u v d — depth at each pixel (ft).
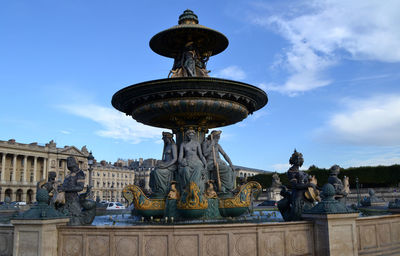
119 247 18.10
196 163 29.84
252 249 18.02
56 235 19.04
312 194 24.97
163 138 32.83
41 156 309.63
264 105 35.17
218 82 27.91
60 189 25.02
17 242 18.28
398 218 24.27
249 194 30.55
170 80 27.58
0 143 281.54
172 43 36.04
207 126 34.17
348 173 173.78
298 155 26.68
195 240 17.70
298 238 19.33
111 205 95.40
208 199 29.63
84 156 340.59
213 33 34.12
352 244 19.56
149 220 29.76
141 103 30.86
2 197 280.51
